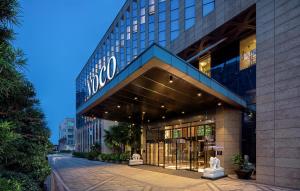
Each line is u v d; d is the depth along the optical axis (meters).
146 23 38.88
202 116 21.95
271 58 15.13
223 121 19.17
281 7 14.77
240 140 19.34
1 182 2.53
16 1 2.47
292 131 13.42
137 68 12.75
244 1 18.59
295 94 13.48
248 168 16.97
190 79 14.12
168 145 27.17
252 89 20.42
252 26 20.41
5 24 2.49
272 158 14.41
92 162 36.97
